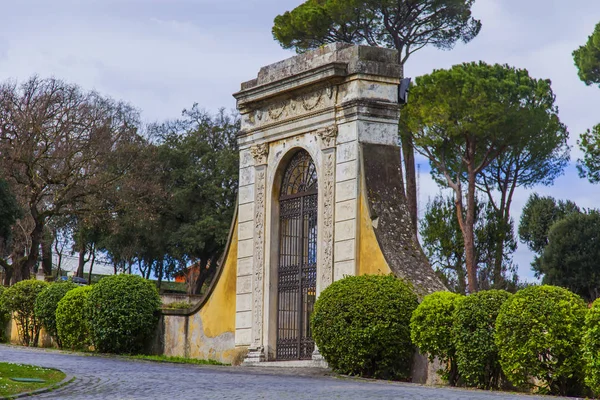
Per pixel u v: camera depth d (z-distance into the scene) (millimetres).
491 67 44000
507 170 46812
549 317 14852
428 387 15602
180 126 61781
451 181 44125
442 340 16844
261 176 22703
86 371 17203
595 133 45938
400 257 19391
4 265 44562
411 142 43562
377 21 42531
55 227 57594
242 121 23453
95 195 49938
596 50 44594
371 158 20109
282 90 21812
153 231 58031
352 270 19891
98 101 52531
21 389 13938
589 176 46156
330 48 21016
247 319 22516
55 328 25766
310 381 16188
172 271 62031
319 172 20938
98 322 23406
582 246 48406
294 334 21531
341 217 20312
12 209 41531
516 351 15094
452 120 42031
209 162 59281
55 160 47312
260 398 12875
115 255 60219
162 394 13469
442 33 43469
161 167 58719
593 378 14078
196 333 23781
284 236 22281
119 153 52000
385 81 20438
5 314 27703
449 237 46031
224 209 58344
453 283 43938
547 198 55656
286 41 43312
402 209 20125
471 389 15438
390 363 18109
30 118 45125
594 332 14141
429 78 42531
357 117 20109
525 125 42031
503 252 46406
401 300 18109
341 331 18266
